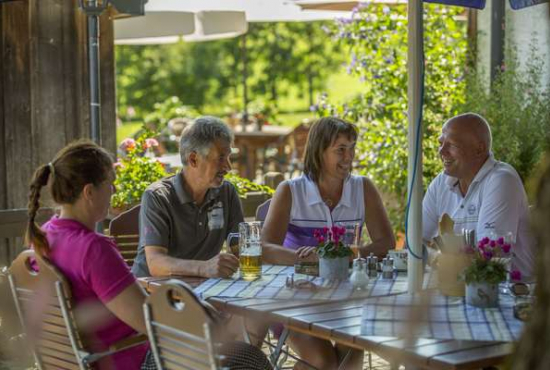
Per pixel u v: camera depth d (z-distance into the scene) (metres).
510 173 3.67
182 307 2.27
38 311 2.71
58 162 2.67
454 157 3.75
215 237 3.71
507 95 6.07
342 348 3.39
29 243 2.66
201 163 3.54
